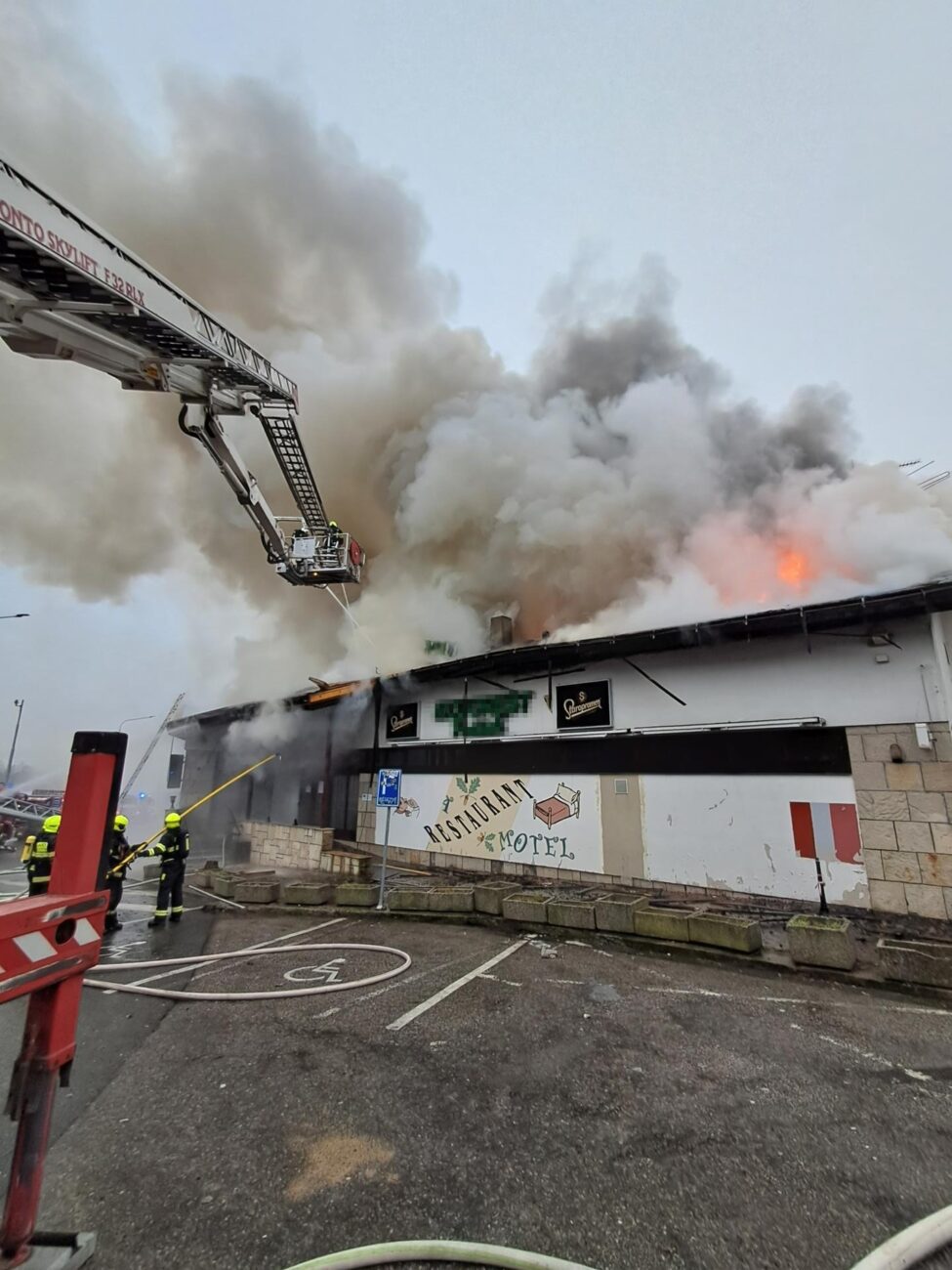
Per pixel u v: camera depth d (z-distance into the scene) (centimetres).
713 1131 296
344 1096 332
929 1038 412
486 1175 260
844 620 797
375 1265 205
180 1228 227
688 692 980
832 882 795
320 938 721
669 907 831
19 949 185
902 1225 229
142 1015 464
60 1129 300
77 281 482
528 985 532
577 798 1081
